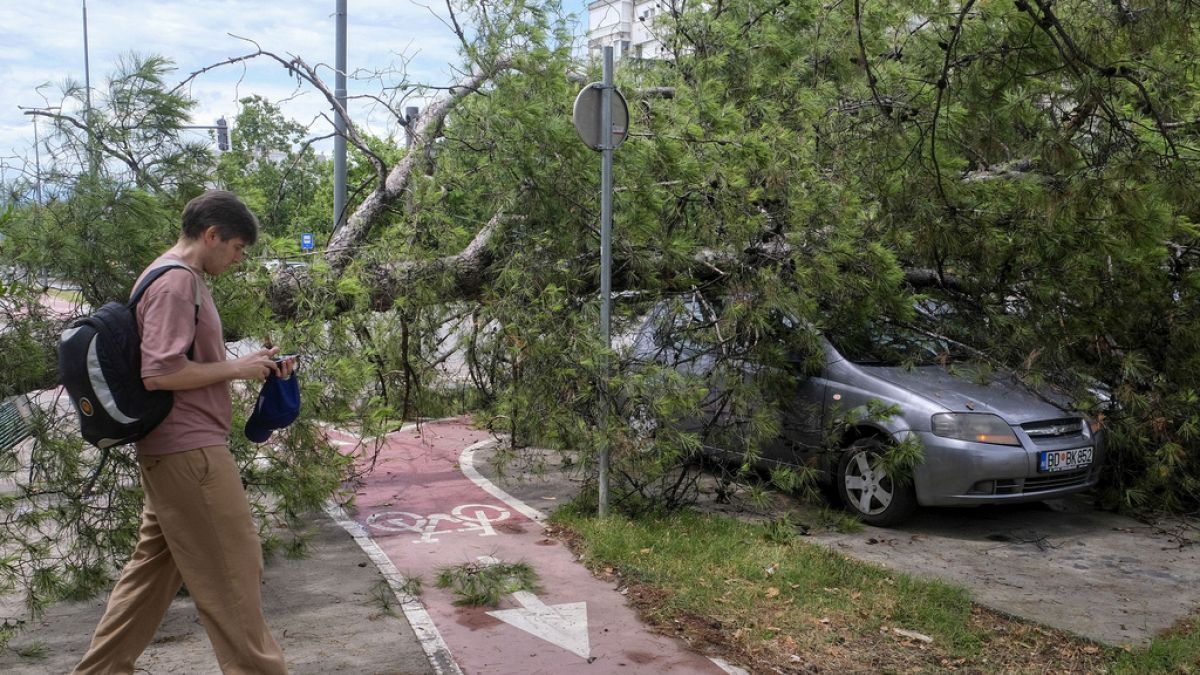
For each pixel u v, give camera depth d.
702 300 6.67
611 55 6.32
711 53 7.85
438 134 7.18
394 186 7.45
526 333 6.34
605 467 6.51
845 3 7.26
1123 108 5.42
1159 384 6.97
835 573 5.49
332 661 4.29
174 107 5.19
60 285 4.94
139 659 4.25
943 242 6.18
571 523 6.48
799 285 6.32
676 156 6.59
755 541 6.07
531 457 7.59
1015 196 5.91
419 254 6.92
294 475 5.58
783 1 7.80
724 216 6.42
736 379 6.47
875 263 6.36
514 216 6.89
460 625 4.76
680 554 5.80
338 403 5.73
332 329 5.87
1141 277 6.61
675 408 6.18
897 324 7.21
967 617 4.93
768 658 4.39
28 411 4.75
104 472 4.89
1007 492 6.36
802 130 6.92
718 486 7.06
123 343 3.27
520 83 6.67
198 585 3.42
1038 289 6.78
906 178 5.99
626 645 4.51
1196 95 5.65
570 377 6.29
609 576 5.50
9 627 4.64
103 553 4.89
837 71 7.53
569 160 6.61
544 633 4.66
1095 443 6.68
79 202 4.88
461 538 6.31
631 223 6.61
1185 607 5.18
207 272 3.55
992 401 6.58
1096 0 4.58
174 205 5.19
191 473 3.38
